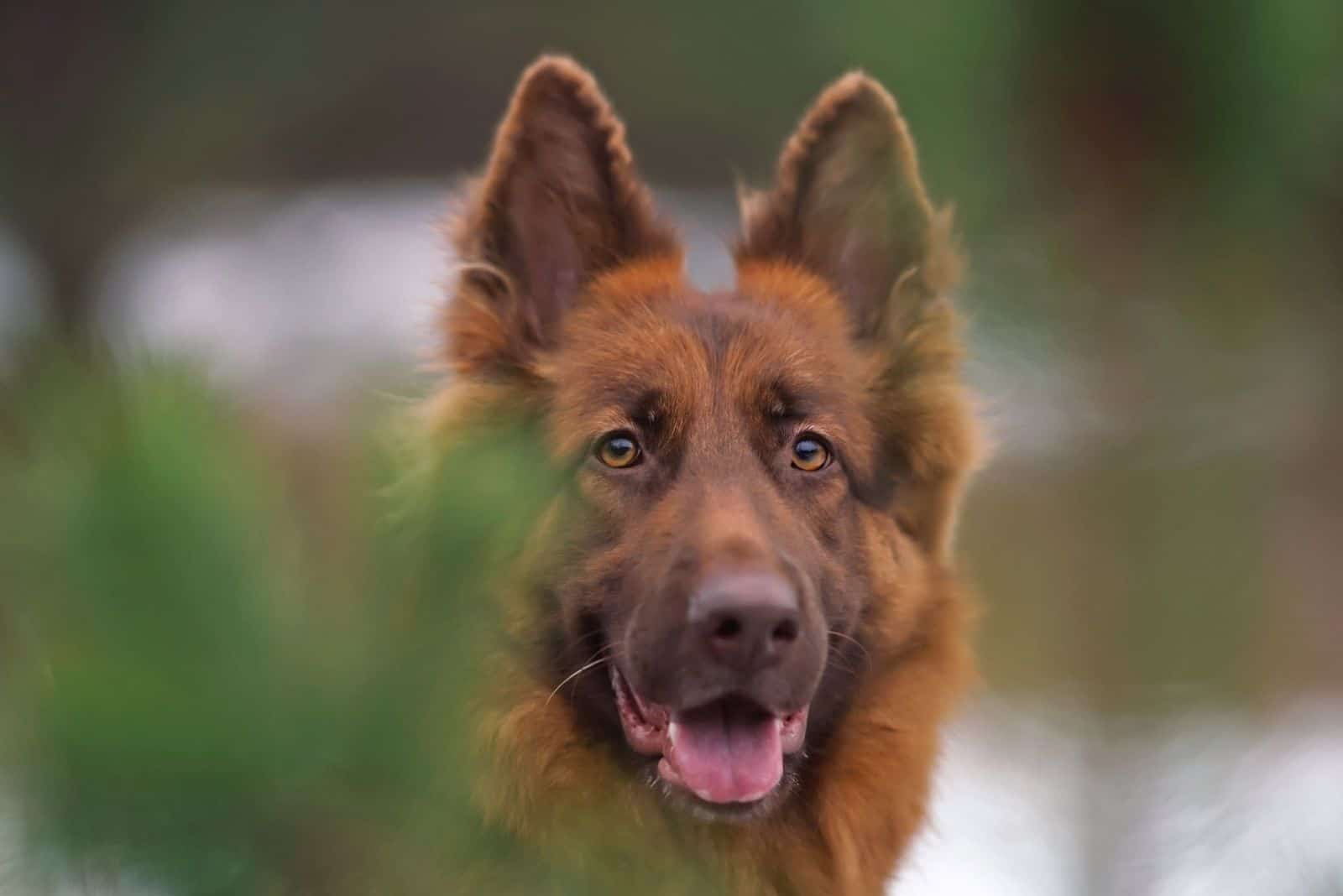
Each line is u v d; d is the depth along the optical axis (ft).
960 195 25.73
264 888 6.21
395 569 6.68
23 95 58.75
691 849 23.85
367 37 64.49
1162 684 26.81
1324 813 26.63
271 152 68.85
